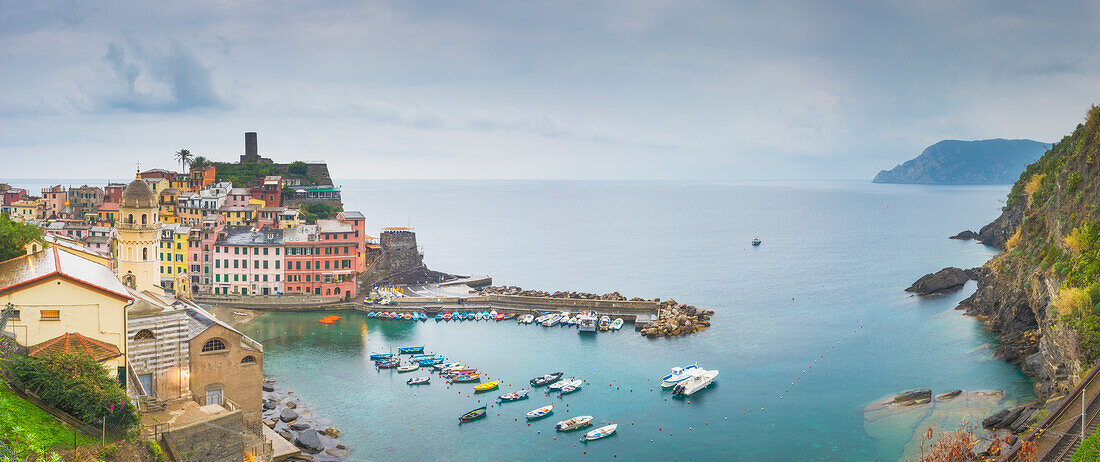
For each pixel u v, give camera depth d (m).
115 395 85.12
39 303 94.06
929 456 120.88
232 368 118.19
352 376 169.38
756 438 134.75
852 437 134.12
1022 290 189.75
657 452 129.62
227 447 100.56
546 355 188.12
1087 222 154.25
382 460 125.38
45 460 64.06
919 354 183.88
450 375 167.50
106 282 103.69
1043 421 111.00
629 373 172.62
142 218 128.88
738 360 182.50
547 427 140.50
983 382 159.25
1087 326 129.25
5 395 79.38
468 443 132.88
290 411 142.12
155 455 85.44
